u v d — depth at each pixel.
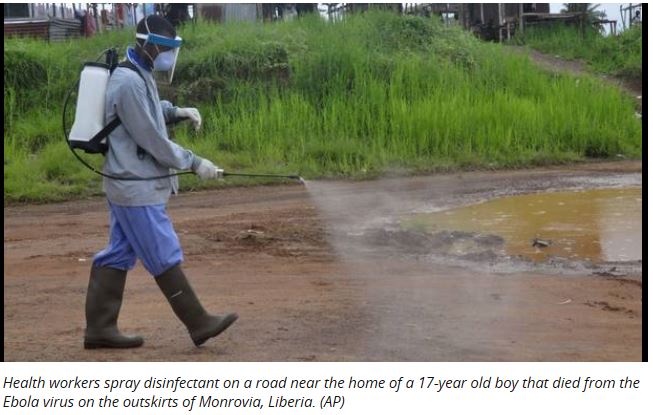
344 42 19.58
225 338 5.16
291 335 5.21
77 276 7.26
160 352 4.88
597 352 4.88
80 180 13.33
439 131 16.19
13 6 23.92
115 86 4.69
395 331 5.31
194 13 24.64
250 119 16.23
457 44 21.30
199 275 7.18
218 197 12.44
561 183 13.27
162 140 4.70
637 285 6.70
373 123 16.50
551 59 26.05
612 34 27.72
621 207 10.62
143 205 4.73
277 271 7.31
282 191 12.96
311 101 17.62
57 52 18.89
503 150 16.31
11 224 10.46
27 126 16.28
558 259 7.68
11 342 5.14
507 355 4.79
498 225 9.44
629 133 18.00
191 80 18.20
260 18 24.50
